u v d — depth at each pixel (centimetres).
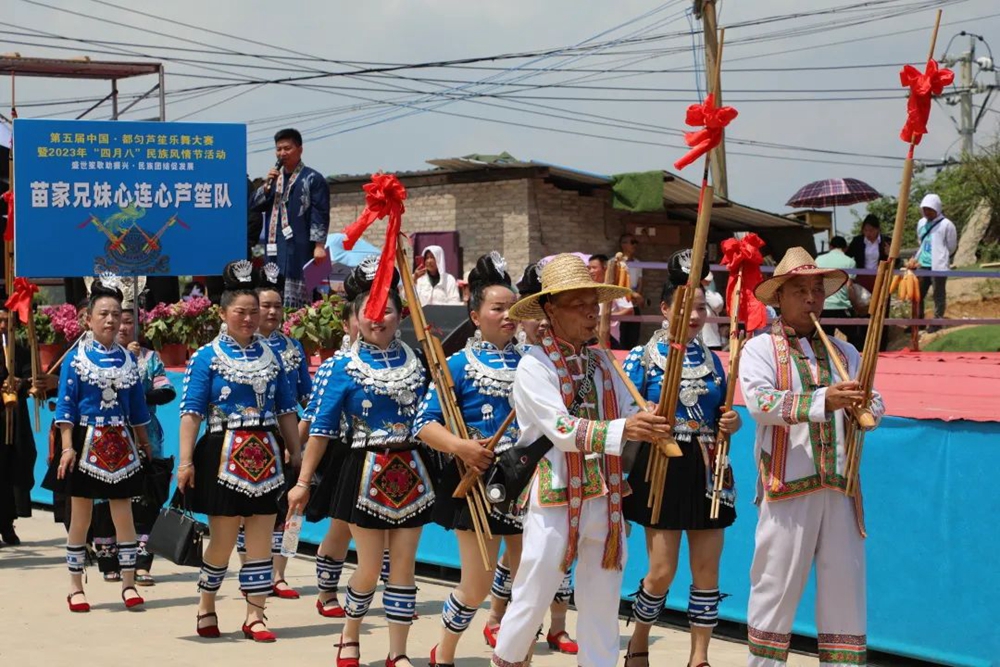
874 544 607
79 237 934
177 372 1005
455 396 543
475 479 493
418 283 1195
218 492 643
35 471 1200
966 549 575
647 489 561
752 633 493
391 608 576
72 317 1037
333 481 605
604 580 448
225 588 815
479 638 668
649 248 1997
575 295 448
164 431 1022
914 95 445
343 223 2039
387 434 575
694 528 555
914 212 2827
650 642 656
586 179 1873
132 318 834
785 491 479
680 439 559
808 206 1948
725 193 1884
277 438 668
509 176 1873
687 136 428
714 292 1134
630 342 1109
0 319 905
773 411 472
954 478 581
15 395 885
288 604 764
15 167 920
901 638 596
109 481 728
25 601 768
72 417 726
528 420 450
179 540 649
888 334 1345
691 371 564
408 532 574
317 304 949
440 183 1947
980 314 1983
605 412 455
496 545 531
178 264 960
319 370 598
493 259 560
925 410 606
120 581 833
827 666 481
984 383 752
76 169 934
